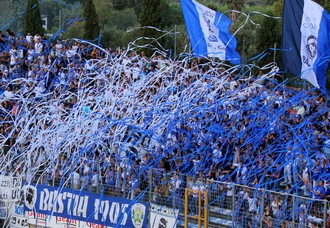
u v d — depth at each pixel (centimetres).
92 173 2394
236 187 2072
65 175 2462
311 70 2184
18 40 3391
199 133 2445
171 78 2850
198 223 2097
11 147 2531
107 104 2631
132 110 2527
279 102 2517
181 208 2178
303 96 2538
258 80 2655
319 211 1884
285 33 2217
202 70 2892
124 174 2328
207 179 2130
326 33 2175
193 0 2612
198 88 2592
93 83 3011
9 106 2978
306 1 2178
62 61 3212
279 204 1952
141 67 2881
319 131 2411
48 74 3038
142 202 2266
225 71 2639
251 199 2002
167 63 3056
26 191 2494
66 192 2422
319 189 2036
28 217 2491
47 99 3003
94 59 2942
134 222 2277
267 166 2223
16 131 2769
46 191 2459
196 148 2405
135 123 2494
